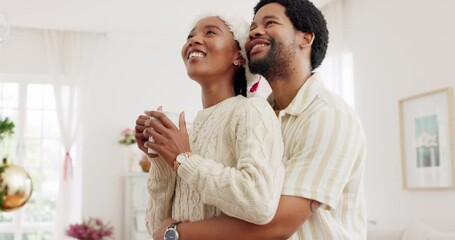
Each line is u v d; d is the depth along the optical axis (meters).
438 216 4.53
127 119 7.11
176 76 7.35
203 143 1.34
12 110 6.89
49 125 7.00
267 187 1.13
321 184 1.24
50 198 6.90
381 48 5.33
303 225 1.30
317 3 6.09
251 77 1.52
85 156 6.93
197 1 6.03
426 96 4.69
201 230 1.23
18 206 1.86
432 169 4.59
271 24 1.45
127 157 6.99
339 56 5.88
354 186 1.39
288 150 1.35
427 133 4.65
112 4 6.11
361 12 5.68
